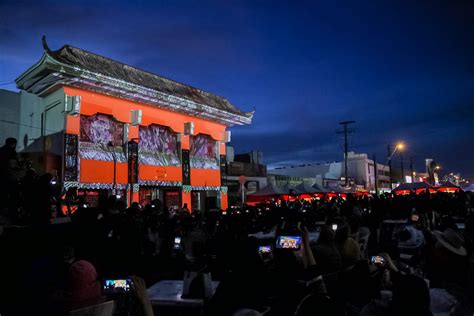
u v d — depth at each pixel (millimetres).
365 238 10031
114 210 9797
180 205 32656
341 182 66750
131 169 27500
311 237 10641
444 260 4984
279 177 51812
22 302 5141
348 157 79000
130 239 7914
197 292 5312
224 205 37938
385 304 3389
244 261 3426
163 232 13922
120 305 4289
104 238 7555
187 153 33469
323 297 2684
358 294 5258
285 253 4875
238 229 6855
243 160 51656
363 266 5520
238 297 3307
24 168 8922
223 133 38719
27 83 24734
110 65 29156
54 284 5297
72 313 3188
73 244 7367
